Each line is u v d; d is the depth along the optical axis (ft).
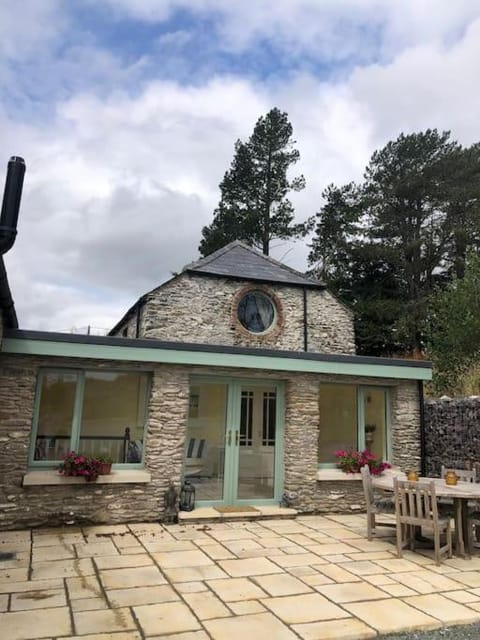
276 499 28.19
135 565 17.76
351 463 28.96
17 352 22.67
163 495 25.09
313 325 53.47
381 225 92.27
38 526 22.90
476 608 14.57
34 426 23.97
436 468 34.53
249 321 51.34
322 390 30.66
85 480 23.58
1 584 15.53
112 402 25.84
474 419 31.40
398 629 13.03
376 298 87.51
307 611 14.02
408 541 21.76
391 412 31.78
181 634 12.32
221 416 27.81
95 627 12.56
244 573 17.24
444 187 86.38
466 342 48.37
